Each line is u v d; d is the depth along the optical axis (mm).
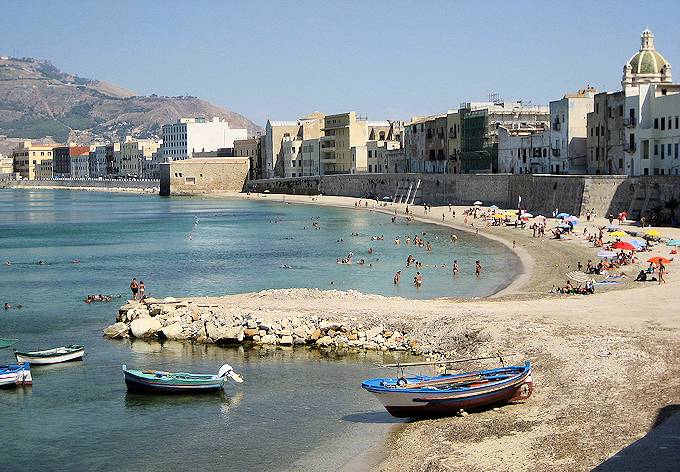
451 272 118188
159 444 51750
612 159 173375
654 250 119875
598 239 135000
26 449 51469
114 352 73125
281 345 73375
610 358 59719
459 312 76812
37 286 110500
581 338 65500
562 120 194625
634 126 163500
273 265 129375
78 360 70688
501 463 43469
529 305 80062
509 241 150375
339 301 85438
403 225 193750
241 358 70062
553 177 176875
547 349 63719
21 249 157750
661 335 65125
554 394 54219
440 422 51594
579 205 164000
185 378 61281
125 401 60000
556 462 42562
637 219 154625
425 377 55031
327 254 142250
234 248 153750
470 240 157125
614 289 91500
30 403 59906
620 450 42938
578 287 94875
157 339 77188
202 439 52312
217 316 77938
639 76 171125
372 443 49969
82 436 53438
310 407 57375
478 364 62875
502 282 107062
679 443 43188
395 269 122625
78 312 91312
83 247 160000
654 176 151750
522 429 48344
